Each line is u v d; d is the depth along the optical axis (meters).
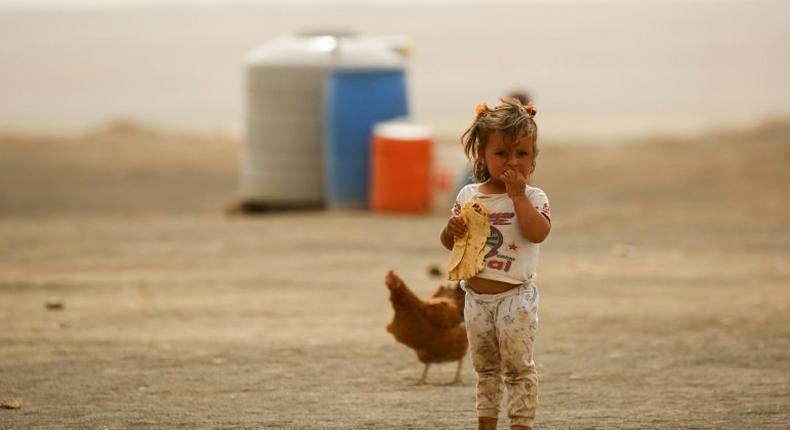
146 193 48.72
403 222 38.16
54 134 74.75
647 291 25.00
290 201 43.59
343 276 27.34
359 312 22.47
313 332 20.12
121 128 76.12
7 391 15.38
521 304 11.05
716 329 20.17
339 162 42.72
